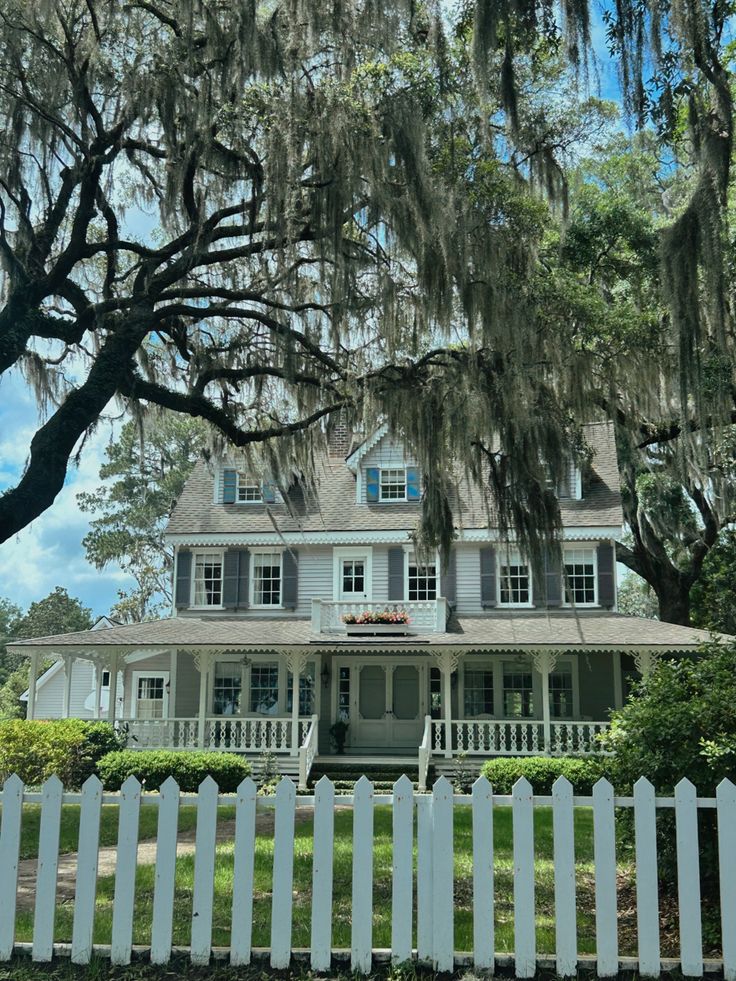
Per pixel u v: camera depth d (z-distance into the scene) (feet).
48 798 17.71
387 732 79.25
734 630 86.02
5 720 64.75
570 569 79.51
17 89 38.40
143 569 144.66
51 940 17.33
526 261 41.01
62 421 36.60
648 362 47.88
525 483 40.73
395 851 17.07
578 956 17.37
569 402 44.65
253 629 77.00
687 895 16.58
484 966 16.71
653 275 50.37
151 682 83.97
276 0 39.45
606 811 16.92
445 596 80.89
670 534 86.89
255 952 17.35
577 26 31.89
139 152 45.27
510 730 77.71
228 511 85.71
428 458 41.32
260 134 38.83
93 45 37.70
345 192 37.22
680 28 30.94
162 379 51.39
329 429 47.88
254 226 40.14
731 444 65.51
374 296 41.96
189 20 35.60
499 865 27.73
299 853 30.01
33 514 34.99
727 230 43.16
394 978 16.52
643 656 69.46
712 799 16.84
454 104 38.40
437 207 36.35
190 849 32.12
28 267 40.09
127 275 44.75
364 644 71.56
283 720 72.90
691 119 36.81
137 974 16.79
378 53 38.50
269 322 41.63
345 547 82.99
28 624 213.05
